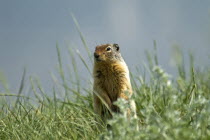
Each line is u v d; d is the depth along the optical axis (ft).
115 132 41.86
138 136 41.34
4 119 64.80
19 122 61.72
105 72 69.00
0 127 62.23
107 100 66.85
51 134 56.34
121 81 68.49
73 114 64.44
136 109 65.00
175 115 42.98
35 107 70.13
